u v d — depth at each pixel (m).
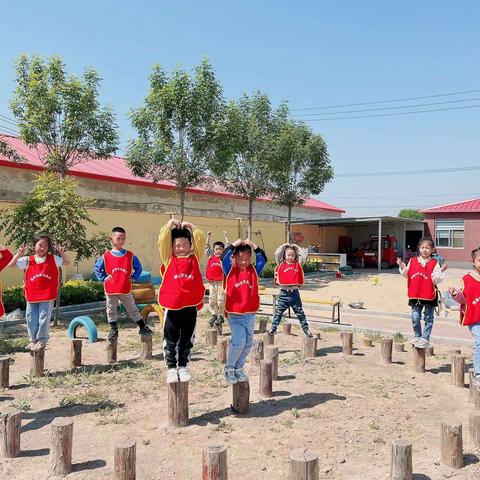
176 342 5.44
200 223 23.52
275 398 6.32
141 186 22.58
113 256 9.24
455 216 33.06
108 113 15.30
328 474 4.41
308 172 25.33
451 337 10.95
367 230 39.25
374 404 6.25
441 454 4.68
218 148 18.12
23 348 9.19
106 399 6.33
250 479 4.30
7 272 15.21
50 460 4.42
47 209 10.82
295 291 9.56
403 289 20.97
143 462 4.58
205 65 17.66
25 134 14.54
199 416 5.68
